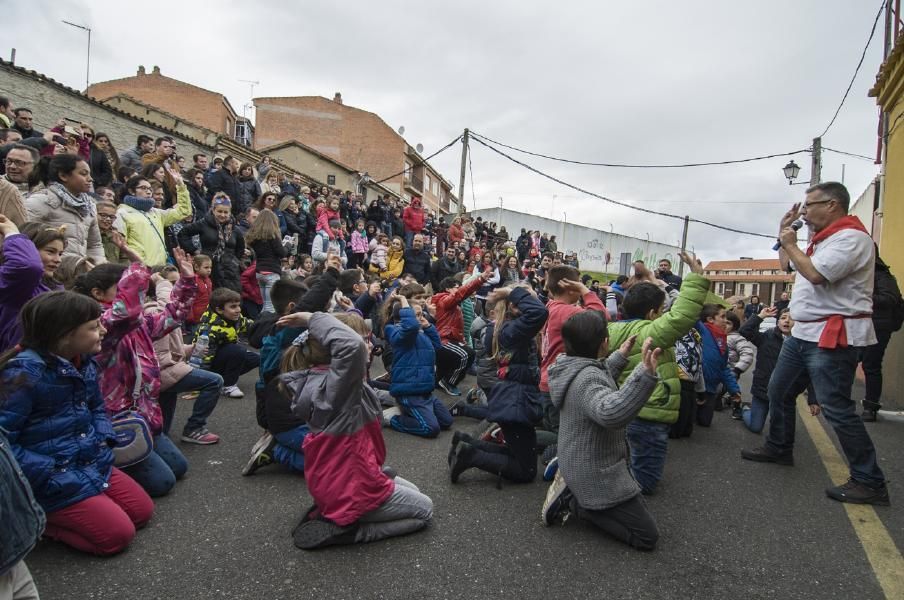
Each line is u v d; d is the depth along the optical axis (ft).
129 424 9.76
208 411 13.14
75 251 14.17
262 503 10.07
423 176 142.51
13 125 23.15
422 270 37.91
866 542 9.32
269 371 11.94
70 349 7.80
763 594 7.77
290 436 11.15
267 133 120.98
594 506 8.95
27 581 5.51
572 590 7.69
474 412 16.20
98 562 7.96
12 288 8.71
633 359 11.05
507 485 11.41
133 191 19.22
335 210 36.58
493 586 7.71
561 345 12.89
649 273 16.38
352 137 123.03
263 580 7.66
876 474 10.95
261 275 23.79
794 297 11.96
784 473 12.71
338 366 8.40
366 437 8.93
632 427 11.21
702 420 17.01
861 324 10.79
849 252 10.53
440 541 8.95
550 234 130.62
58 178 14.08
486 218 121.70
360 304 19.06
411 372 14.64
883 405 19.83
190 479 11.03
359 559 8.30
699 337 15.85
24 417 7.52
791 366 12.54
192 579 7.64
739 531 9.68
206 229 22.98
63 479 7.77
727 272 228.02
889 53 22.07
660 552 8.86
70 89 37.58
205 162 29.14
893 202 23.27
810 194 11.27
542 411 11.48
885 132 26.03
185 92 102.32
